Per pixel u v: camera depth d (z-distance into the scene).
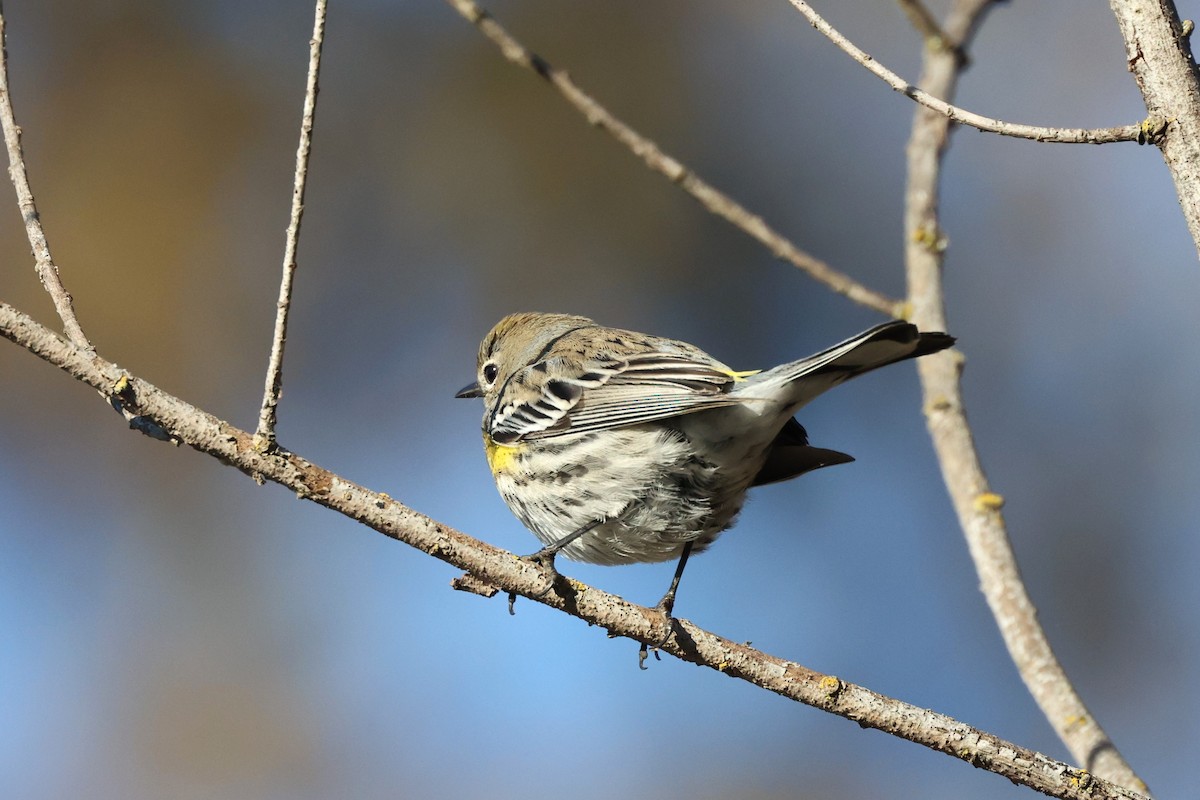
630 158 13.41
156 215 12.91
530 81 13.44
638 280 13.32
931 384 8.47
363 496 6.29
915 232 9.02
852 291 8.34
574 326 10.02
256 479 6.14
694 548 8.54
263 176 13.30
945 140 9.30
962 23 9.56
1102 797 6.14
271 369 6.01
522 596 6.62
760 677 6.57
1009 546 7.72
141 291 12.71
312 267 13.22
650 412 7.98
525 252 13.44
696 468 8.11
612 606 6.67
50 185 12.81
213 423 6.07
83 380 5.93
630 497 8.21
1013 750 6.23
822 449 8.59
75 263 12.64
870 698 6.42
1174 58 5.03
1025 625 7.43
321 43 5.84
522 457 8.61
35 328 5.87
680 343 8.87
